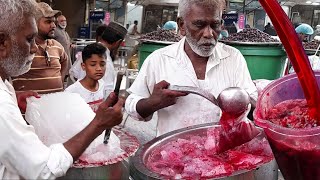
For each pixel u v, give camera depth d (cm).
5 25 95
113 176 98
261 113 94
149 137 160
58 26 433
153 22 1452
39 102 106
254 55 261
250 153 114
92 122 95
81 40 765
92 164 94
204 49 133
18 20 96
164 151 116
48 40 273
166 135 127
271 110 96
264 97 98
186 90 124
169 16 1445
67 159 91
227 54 147
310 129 80
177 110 141
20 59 100
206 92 120
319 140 81
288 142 83
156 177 97
